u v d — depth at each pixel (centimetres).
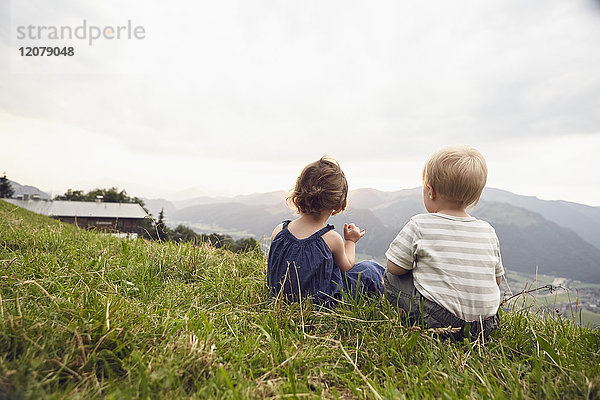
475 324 175
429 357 146
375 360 145
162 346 132
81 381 105
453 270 177
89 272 212
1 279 173
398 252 194
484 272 177
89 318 138
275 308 188
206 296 222
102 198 6353
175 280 258
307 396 110
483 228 188
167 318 153
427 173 199
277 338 157
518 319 199
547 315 206
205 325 152
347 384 129
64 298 159
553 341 173
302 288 211
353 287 219
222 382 113
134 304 169
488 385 123
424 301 182
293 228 228
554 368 142
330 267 214
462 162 183
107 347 126
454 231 184
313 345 154
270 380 117
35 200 5762
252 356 139
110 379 110
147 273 243
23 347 113
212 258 316
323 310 195
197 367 121
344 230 245
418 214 201
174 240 370
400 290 199
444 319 174
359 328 173
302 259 213
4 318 124
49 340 117
